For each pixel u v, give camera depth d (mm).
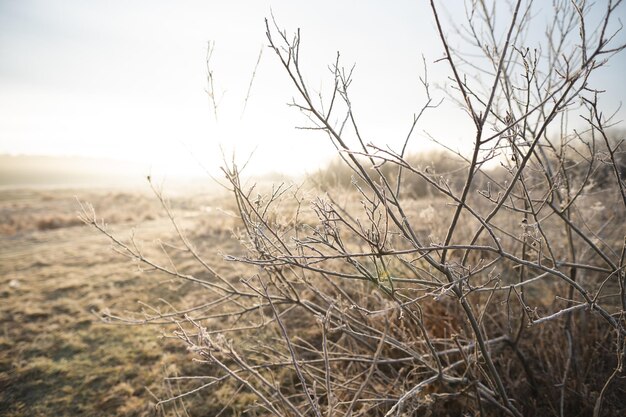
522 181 1641
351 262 1536
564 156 1921
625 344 1639
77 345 3969
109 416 2982
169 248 7469
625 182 1603
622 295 1672
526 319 2576
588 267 1686
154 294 5203
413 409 1788
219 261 6238
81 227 11656
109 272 6176
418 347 2498
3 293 5465
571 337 2389
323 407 2326
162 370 3477
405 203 3086
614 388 2252
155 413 2961
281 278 2207
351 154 1426
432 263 1500
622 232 3475
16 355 3840
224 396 3049
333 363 2773
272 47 1316
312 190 1931
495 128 1502
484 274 3264
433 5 1127
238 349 3164
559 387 2266
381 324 2607
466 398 2219
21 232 11453
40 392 3303
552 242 3332
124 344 3934
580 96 1384
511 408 1923
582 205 3100
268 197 1994
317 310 2254
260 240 1722
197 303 4711
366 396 2361
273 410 1521
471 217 3797
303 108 1412
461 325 2662
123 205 18984
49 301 5141
